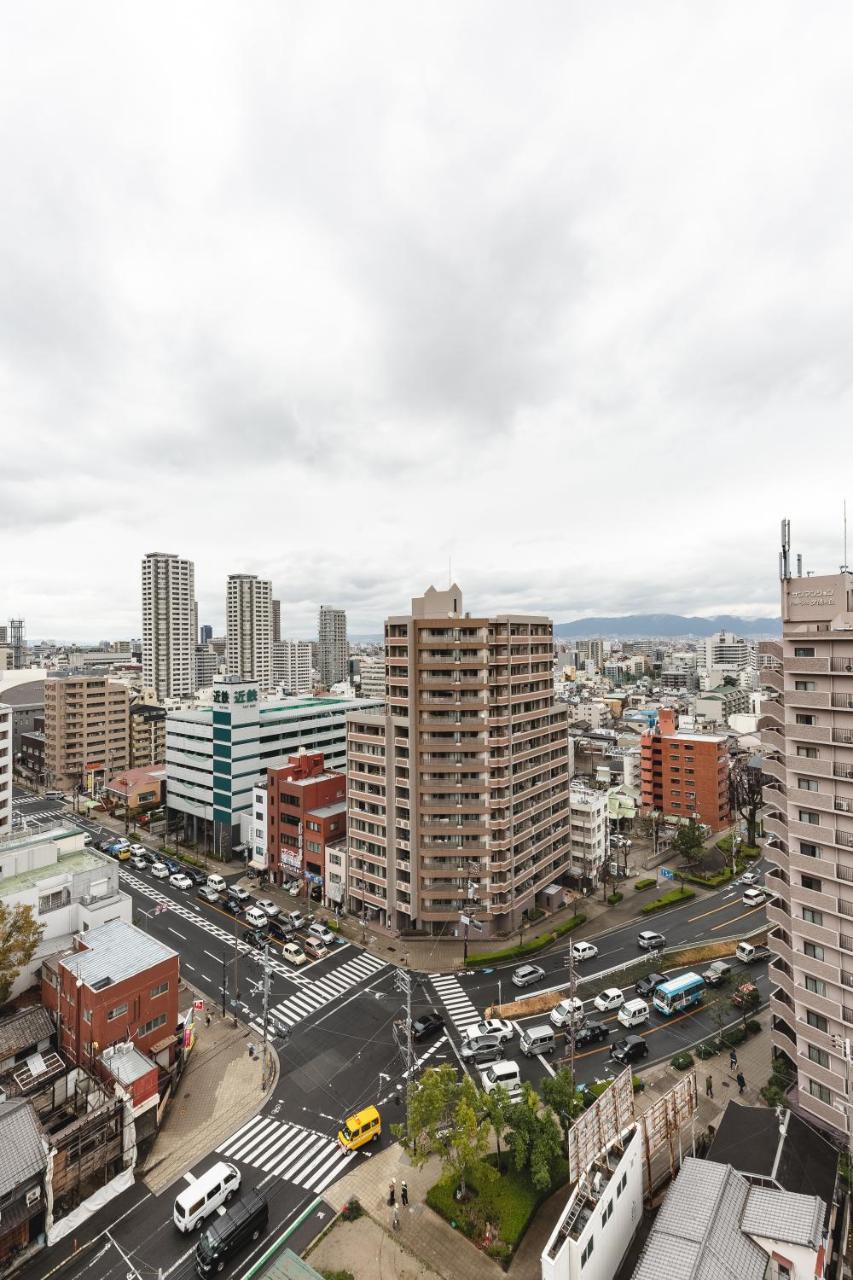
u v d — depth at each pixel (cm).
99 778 13500
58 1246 3291
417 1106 3422
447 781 6744
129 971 4491
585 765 14175
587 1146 3206
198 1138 4025
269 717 9931
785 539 4381
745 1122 3884
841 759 3988
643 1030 5172
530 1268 3136
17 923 4662
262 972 6066
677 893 7906
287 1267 2939
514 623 7156
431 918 6688
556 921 7238
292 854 8125
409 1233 3334
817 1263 2850
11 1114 3541
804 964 4081
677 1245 2908
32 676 19988
